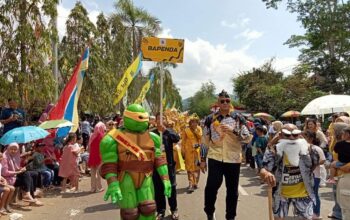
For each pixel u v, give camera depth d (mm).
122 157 5535
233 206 6852
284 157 5723
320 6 31953
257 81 38688
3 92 13539
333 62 34094
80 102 24281
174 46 7531
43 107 16406
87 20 24875
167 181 5812
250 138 6648
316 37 33531
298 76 36562
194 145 10906
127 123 5680
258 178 13469
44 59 14062
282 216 5754
